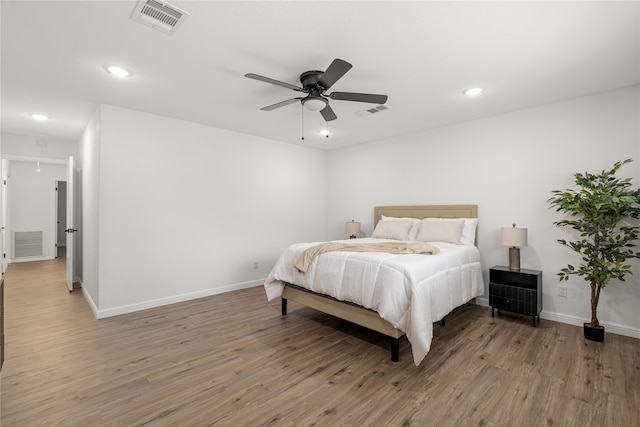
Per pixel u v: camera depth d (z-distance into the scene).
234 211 4.48
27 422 1.65
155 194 3.69
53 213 7.15
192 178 4.02
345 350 2.55
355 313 2.67
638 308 2.79
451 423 1.66
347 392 1.95
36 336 2.81
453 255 3.00
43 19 1.86
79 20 1.88
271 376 2.14
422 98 3.15
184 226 3.94
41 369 2.21
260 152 4.80
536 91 2.97
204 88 2.92
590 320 3.01
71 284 4.39
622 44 2.13
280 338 2.79
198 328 3.02
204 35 2.04
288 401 1.85
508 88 2.90
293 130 4.41
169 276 3.82
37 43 2.13
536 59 2.35
